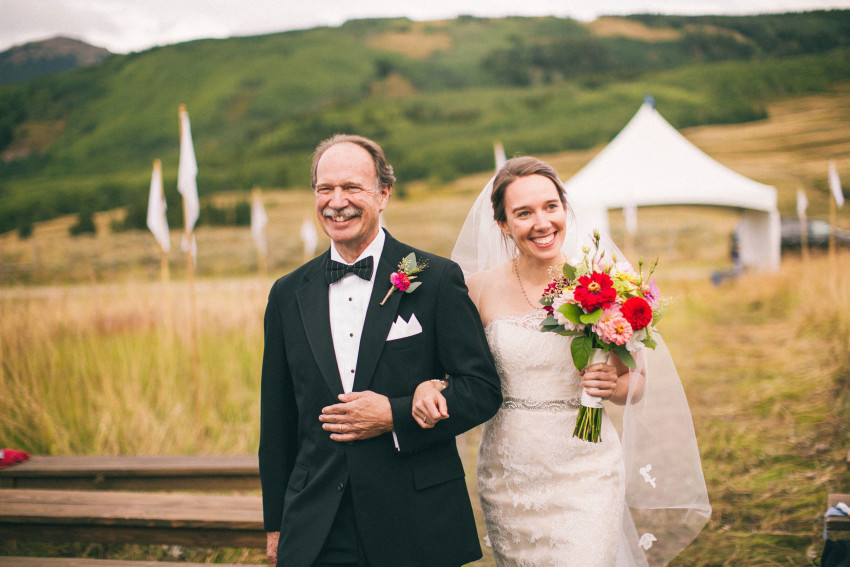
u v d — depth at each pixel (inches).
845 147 1729.8
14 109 4060.0
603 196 485.4
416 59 4451.3
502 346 99.6
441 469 84.6
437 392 79.7
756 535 139.9
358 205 84.0
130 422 205.8
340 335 85.4
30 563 122.6
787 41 4254.4
